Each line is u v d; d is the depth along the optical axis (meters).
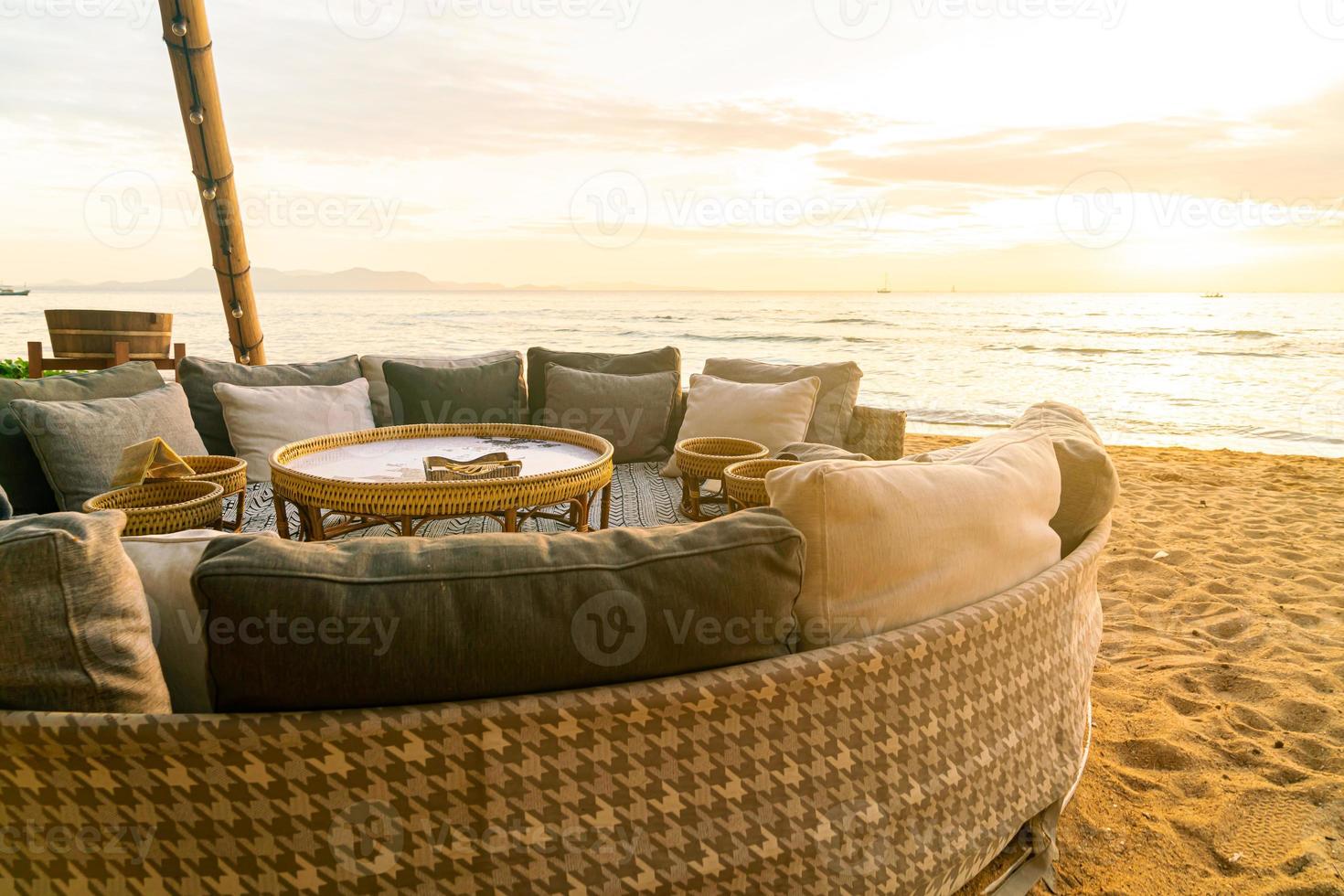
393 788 0.94
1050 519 1.74
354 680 0.92
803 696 1.10
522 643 0.96
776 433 3.64
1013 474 1.52
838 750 1.14
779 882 1.11
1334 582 3.53
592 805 1.01
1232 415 10.95
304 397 3.77
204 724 0.88
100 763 0.90
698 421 3.85
